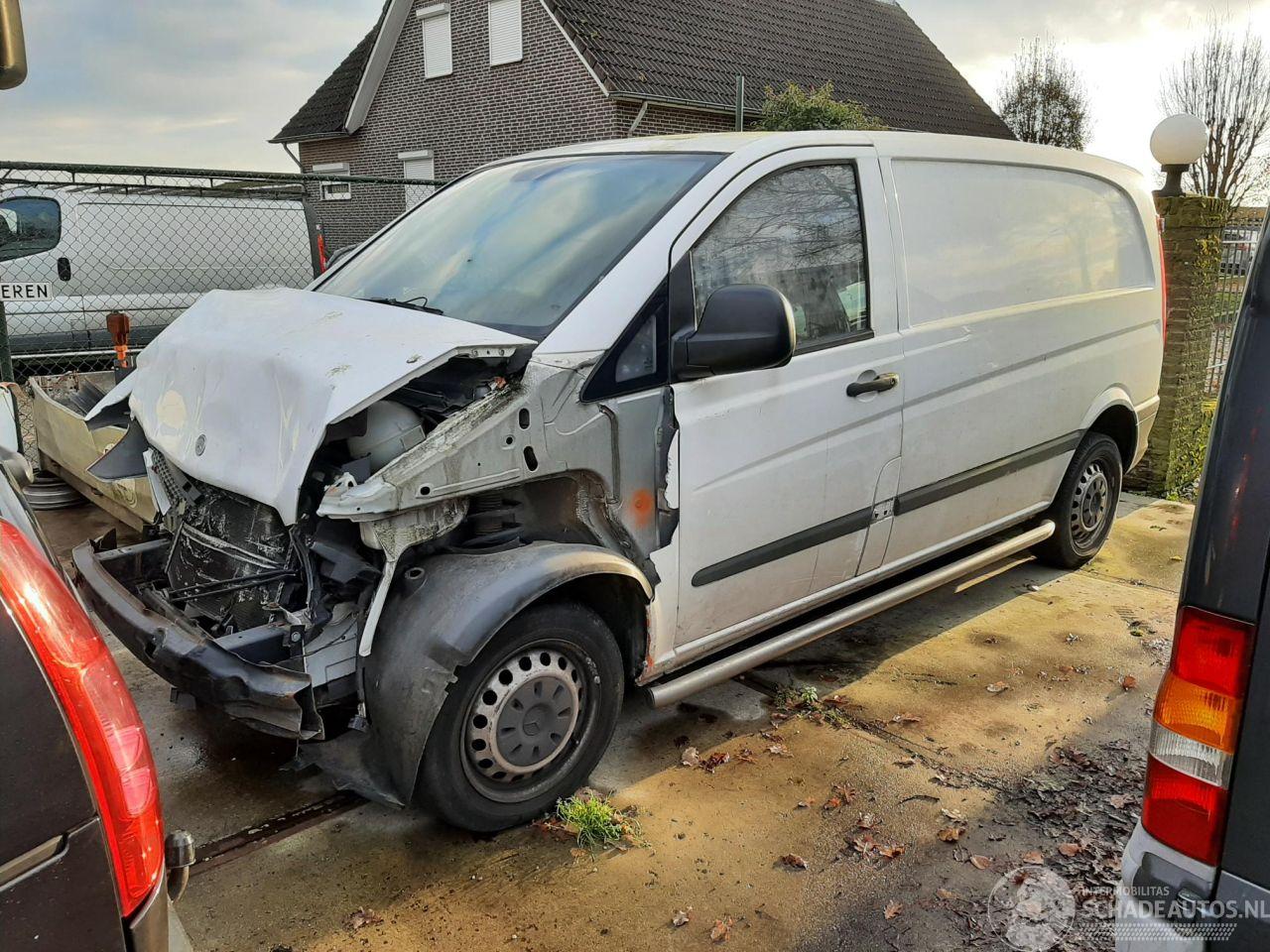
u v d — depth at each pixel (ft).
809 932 8.09
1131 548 18.15
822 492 11.12
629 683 11.75
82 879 4.26
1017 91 107.45
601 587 9.69
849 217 11.44
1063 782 10.27
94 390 19.54
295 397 8.26
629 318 9.36
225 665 8.06
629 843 9.20
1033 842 9.28
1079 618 14.76
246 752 10.70
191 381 9.75
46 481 19.79
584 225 10.52
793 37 72.08
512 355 8.64
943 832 9.37
